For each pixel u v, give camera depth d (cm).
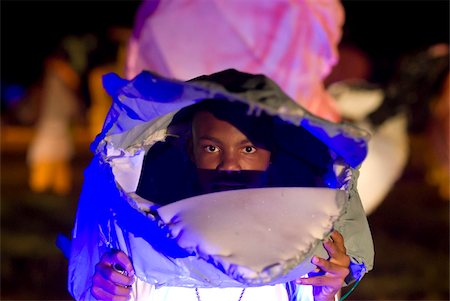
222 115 299
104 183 315
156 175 324
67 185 1545
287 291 324
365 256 316
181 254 296
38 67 2577
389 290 958
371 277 1002
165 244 296
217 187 304
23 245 1130
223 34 540
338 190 301
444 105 1185
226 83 287
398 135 810
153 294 320
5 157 1969
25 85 2602
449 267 1049
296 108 272
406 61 845
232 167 301
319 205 297
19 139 2264
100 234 323
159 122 316
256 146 302
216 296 317
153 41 546
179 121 318
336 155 308
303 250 286
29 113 2470
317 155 314
